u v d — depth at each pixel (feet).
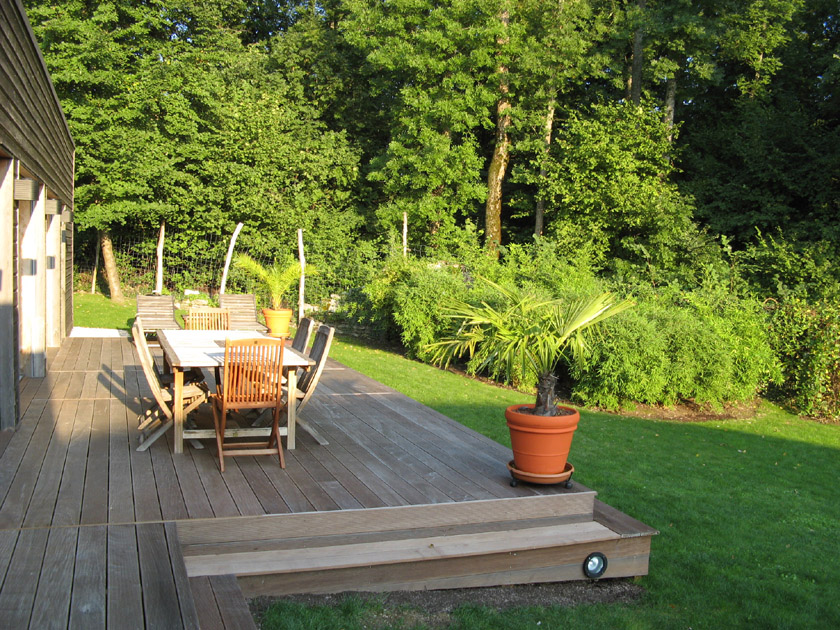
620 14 66.18
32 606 8.83
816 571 16.03
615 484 21.31
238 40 75.77
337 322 51.67
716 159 71.51
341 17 83.15
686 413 33.37
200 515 12.22
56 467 14.66
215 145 64.85
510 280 43.45
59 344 33.19
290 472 15.35
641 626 12.89
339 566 12.24
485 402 31.04
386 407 23.02
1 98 15.76
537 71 62.75
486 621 12.47
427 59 62.54
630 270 58.85
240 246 65.21
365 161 79.15
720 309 37.01
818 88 68.74
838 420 34.60
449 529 13.80
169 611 8.92
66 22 55.67
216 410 15.83
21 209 24.89
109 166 57.06
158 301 38.32
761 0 65.21
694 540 17.47
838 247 55.31
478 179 69.67
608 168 59.93
